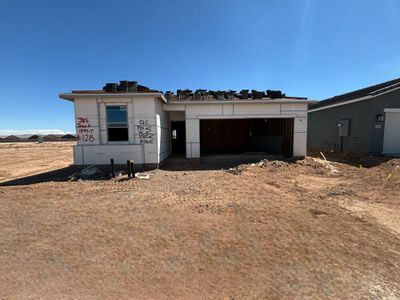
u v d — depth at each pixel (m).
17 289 3.14
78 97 11.25
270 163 12.38
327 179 9.70
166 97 13.28
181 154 17.17
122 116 11.62
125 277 3.39
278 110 13.55
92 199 6.90
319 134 20.92
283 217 5.47
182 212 5.82
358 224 5.14
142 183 8.90
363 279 3.32
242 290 3.12
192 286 3.21
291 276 3.40
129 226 5.04
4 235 4.67
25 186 8.56
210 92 15.69
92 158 11.57
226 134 19.62
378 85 18.17
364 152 15.30
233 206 6.21
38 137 66.69
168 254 3.98
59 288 3.16
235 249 4.12
